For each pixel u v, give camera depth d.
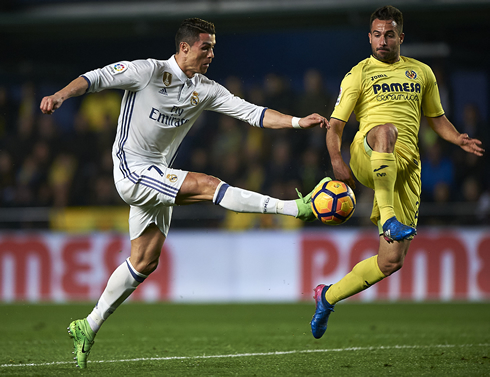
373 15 17.59
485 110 49.88
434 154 45.03
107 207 45.09
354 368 15.09
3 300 39.50
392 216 15.80
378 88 17.41
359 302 37.44
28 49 52.84
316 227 39.81
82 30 45.00
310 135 47.41
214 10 42.22
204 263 39.53
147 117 15.68
